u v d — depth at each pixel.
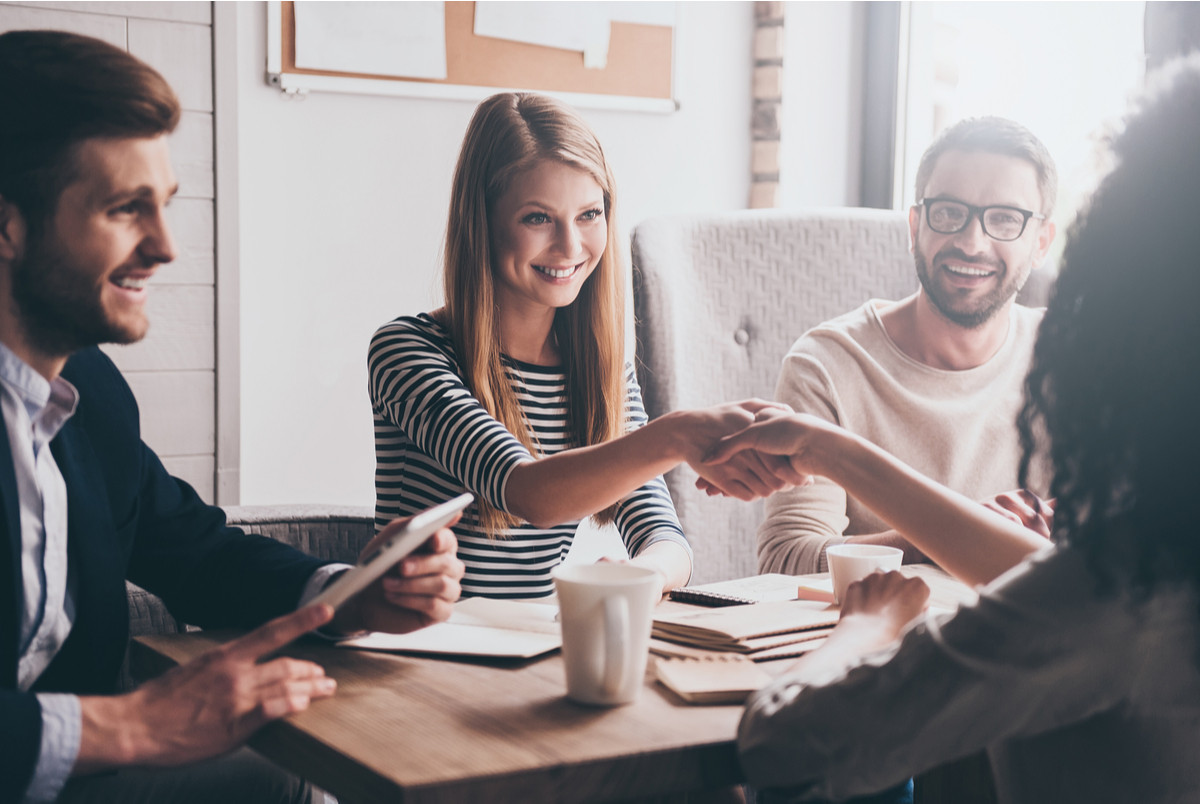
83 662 1.00
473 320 1.40
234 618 1.07
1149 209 0.59
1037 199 1.62
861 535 1.52
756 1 2.67
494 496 1.22
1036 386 0.66
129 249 0.91
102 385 1.07
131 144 0.88
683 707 0.79
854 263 2.06
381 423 1.43
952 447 1.67
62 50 0.87
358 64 2.25
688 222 1.98
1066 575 0.62
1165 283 0.58
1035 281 1.93
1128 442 0.60
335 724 0.75
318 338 2.29
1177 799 0.62
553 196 1.38
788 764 0.67
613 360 1.50
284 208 2.23
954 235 1.62
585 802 0.69
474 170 1.40
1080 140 2.15
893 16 2.70
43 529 0.97
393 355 1.38
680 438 1.16
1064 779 0.66
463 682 0.85
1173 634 0.60
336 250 2.29
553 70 2.45
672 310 1.88
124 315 0.93
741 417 1.15
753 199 2.72
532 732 0.73
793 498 1.59
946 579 1.19
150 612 1.52
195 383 2.14
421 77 2.31
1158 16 1.71
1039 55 2.27
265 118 2.20
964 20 2.50
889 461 1.02
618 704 0.79
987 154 1.60
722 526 1.92
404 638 0.96
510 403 1.43
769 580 1.22
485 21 2.36
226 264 2.15
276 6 2.17
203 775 1.09
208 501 2.18
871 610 0.88
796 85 2.71
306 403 2.29
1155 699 0.62
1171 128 0.59
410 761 0.68
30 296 0.90
